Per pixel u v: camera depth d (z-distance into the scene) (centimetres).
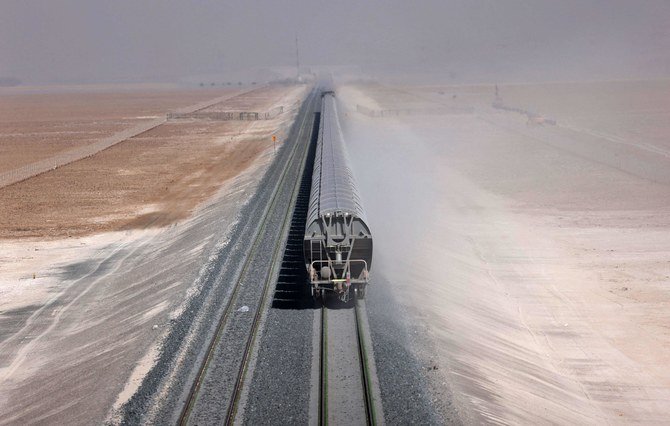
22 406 1623
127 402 1457
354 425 1356
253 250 2591
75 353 1902
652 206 3678
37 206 3966
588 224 3338
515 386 1619
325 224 1995
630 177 4491
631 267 2669
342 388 1505
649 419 1591
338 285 1950
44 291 2497
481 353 1761
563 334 2072
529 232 3209
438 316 1950
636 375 1809
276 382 1536
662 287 2436
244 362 1625
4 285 2569
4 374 1828
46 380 1752
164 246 3011
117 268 2772
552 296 2386
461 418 1359
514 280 2558
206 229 3048
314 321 1886
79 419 1448
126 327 1986
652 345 1984
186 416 1399
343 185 2294
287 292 2139
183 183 4625
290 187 3856
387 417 1365
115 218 3653
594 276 2581
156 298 2183
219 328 1834
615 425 1558
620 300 2331
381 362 1600
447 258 2688
